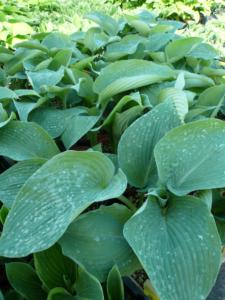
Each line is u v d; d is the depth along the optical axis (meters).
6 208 0.49
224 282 0.63
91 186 0.45
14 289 0.48
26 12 1.44
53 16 1.39
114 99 0.69
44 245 0.39
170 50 0.81
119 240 0.45
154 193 0.46
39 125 0.60
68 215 0.41
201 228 0.43
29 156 0.55
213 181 0.46
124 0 2.12
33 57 0.80
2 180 0.51
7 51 0.86
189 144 0.49
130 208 0.53
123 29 1.01
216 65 0.92
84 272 0.42
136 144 0.52
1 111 0.59
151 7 2.07
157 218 0.45
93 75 0.80
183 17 2.06
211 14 2.18
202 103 0.68
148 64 0.68
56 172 0.44
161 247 0.42
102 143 0.75
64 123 0.63
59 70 0.70
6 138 0.57
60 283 0.46
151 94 0.67
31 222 0.41
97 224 0.45
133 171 0.52
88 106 0.72
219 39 1.34
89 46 0.87
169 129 0.53
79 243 0.43
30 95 0.68
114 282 0.43
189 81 0.72
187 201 0.46
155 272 0.39
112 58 0.82
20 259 0.52
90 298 0.42
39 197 0.42
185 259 0.41
